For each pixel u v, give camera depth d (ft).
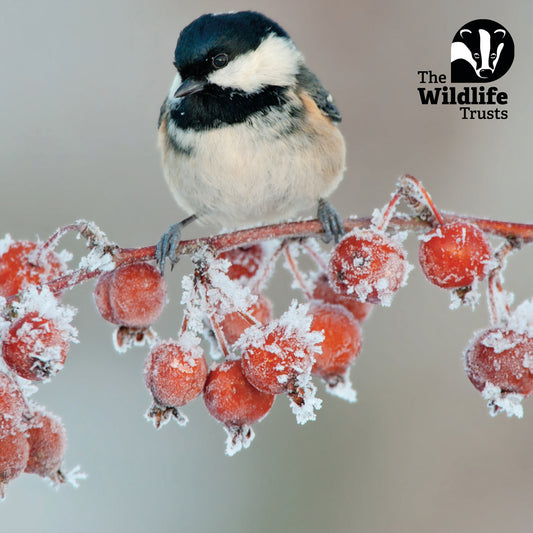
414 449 27.68
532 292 28.84
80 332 29.55
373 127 32.78
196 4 35.32
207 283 13.20
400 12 34.01
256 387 12.53
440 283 13.47
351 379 29.09
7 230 31.78
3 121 33.58
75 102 34.17
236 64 19.75
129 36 35.29
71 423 27.68
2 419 12.29
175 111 20.45
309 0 34.40
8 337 12.30
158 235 31.86
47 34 35.35
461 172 32.04
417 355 29.27
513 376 12.61
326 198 21.52
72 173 32.94
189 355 12.78
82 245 31.50
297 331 12.32
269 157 20.06
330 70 33.37
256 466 27.53
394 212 14.61
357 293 13.23
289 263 15.60
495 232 13.74
